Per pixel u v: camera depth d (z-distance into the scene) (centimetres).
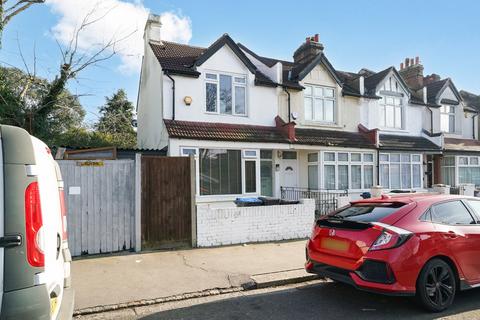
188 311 472
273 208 886
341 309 472
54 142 1273
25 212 240
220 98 1327
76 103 1257
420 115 1838
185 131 1166
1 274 229
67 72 1099
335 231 491
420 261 443
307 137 1413
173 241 782
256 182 1296
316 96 1554
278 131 1381
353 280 451
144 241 758
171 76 1231
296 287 574
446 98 1973
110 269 631
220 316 454
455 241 479
